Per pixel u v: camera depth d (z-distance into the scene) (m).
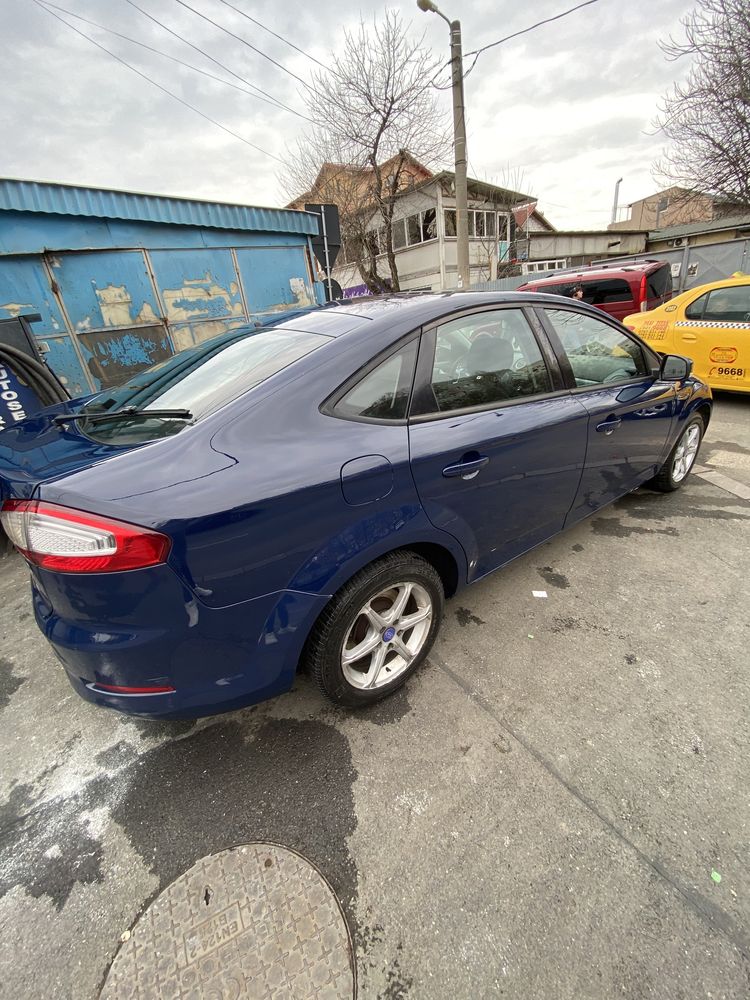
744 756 1.64
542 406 2.19
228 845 1.49
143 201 6.36
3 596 2.96
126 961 1.23
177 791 1.66
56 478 1.26
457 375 1.91
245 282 7.70
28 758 1.83
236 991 1.15
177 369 2.00
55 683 2.20
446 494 1.81
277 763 1.73
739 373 5.38
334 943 1.23
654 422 2.93
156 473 1.29
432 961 1.19
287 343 1.80
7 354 3.48
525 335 2.22
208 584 1.31
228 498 1.29
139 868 1.44
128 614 1.27
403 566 1.75
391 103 14.24
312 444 1.48
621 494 2.95
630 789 1.55
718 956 1.16
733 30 10.45
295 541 1.43
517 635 2.26
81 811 1.62
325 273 8.89
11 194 5.42
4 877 1.44
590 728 1.78
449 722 1.84
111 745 1.86
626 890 1.30
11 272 5.67
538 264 23.56
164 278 6.84
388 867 1.39
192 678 1.41
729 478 3.82
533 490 2.22
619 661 2.08
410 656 1.96
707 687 1.92
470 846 1.43
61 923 1.32
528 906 1.28
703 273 11.91
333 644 1.65
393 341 1.74
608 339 2.69
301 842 1.48
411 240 19.91
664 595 2.48
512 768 1.65
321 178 16.98
